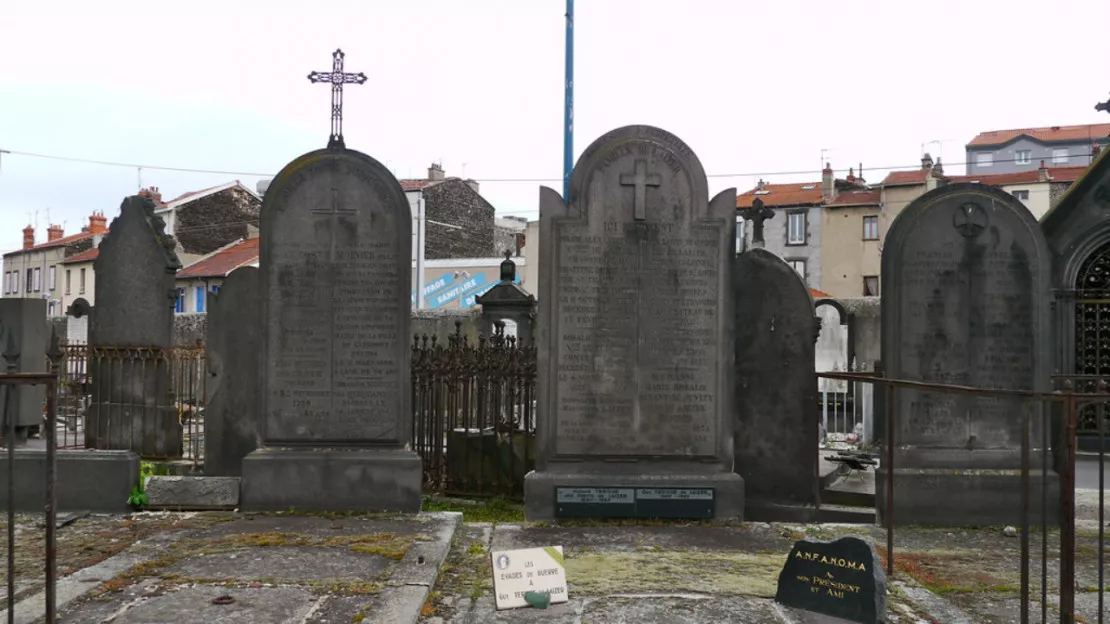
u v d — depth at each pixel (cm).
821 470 1064
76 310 1093
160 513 802
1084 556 692
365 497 813
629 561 655
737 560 660
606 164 812
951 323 827
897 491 803
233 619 504
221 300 953
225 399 947
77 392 1220
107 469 805
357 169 830
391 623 499
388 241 830
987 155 8319
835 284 4397
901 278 827
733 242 816
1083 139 7956
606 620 523
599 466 812
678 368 815
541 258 809
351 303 828
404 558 638
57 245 5425
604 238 812
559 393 811
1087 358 1355
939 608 554
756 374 904
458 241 4578
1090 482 1012
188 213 4306
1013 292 826
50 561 462
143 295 987
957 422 821
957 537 758
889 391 644
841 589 527
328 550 665
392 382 829
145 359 984
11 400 466
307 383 827
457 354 1081
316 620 504
